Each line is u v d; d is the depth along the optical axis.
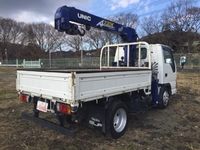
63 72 3.18
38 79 3.79
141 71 4.64
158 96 6.00
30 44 74.81
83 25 5.08
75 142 3.83
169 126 4.75
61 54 72.19
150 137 4.08
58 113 3.50
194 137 4.10
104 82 3.58
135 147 3.62
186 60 28.34
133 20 44.50
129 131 4.40
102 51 6.74
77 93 3.07
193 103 7.15
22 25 74.31
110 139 3.98
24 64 43.53
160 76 5.97
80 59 38.12
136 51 6.41
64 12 4.50
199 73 20.75
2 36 71.88
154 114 5.74
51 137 4.05
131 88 4.29
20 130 4.41
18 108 6.29
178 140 3.94
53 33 72.62
